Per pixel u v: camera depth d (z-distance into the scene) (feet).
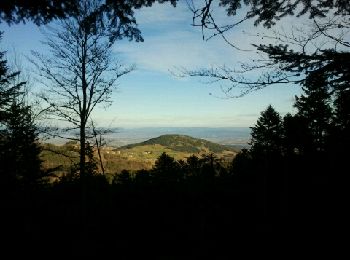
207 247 42.47
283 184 56.80
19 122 44.86
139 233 54.08
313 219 30.73
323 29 13.07
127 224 59.98
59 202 60.49
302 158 46.21
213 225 54.03
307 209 34.17
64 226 44.68
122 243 46.57
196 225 56.03
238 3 13.87
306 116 65.26
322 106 54.34
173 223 61.41
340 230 26.23
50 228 39.55
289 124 75.41
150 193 97.19
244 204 65.92
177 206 77.56
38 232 32.96
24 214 31.12
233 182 92.27
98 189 97.04
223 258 37.24
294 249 29.53
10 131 41.50
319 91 14.74
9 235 27.53
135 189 105.09
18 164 33.17
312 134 59.57
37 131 52.65
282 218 41.14
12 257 26.37
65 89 57.11
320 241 27.25
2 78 38.68
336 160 25.07
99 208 70.08
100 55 57.82
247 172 90.89
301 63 13.21
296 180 48.21
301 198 40.24
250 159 99.40
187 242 46.93
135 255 42.86
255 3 13.75
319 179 30.07
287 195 49.67
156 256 42.45
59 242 36.76
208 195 86.48
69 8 12.39
